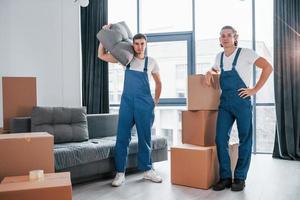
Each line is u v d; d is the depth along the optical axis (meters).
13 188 1.71
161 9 5.16
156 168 3.88
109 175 3.45
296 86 4.32
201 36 4.98
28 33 4.93
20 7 4.89
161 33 5.14
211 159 2.97
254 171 3.61
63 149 2.96
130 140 3.32
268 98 4.73
